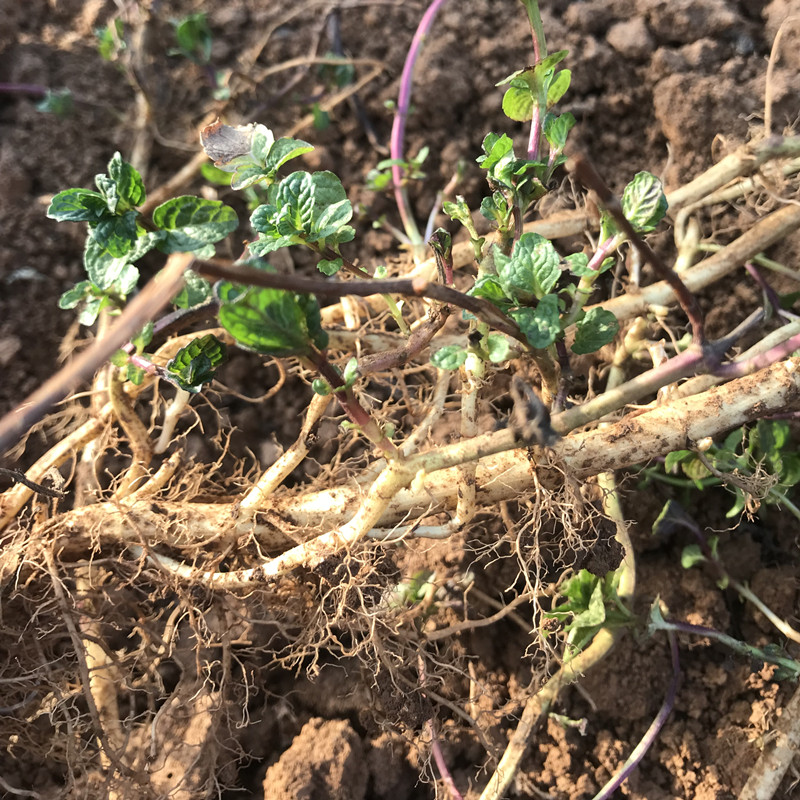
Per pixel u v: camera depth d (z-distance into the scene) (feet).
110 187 0.58
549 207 0.93
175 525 0.74
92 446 0.80
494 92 1.00
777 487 0.82
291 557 0.71
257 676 0.82
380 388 0.93
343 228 0.65
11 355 0.88
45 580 0.73
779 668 0.81
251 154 0.68
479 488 0.72
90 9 0.99
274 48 1.02
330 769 0.77
